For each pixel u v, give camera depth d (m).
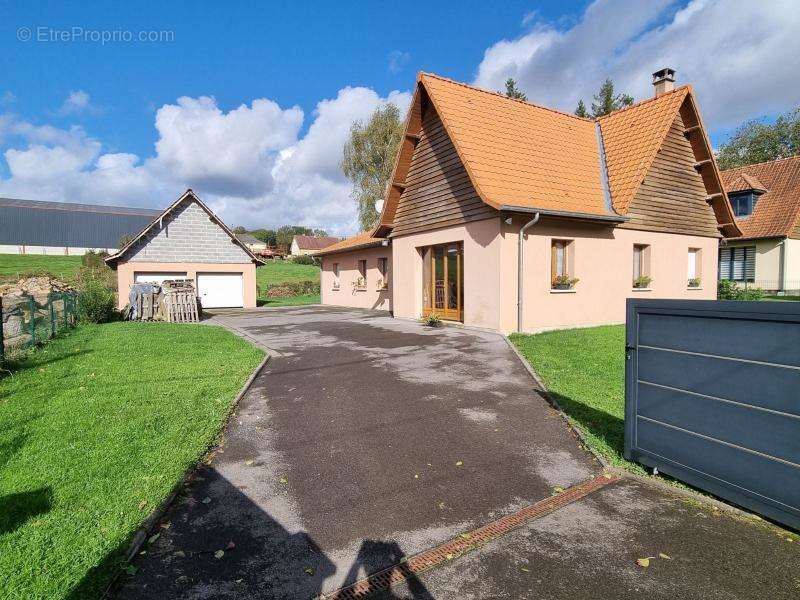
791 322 2.91
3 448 4.27
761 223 23.92
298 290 37.84
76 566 2.64
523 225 11.66
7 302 11.54
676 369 3.62
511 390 6.49
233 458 4.32
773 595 2.46
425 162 14.25
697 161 15.73
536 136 13.80
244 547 2.93
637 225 14.07
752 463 3.14
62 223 67.31
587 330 11.87
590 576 2.63
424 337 11.23
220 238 26.05
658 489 3.65
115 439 4.53
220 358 8.94
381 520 3.25
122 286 24.22
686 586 2.54
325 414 5.59
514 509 3.39
